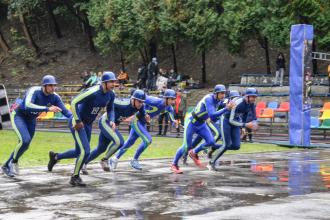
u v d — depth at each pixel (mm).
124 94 32094
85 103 10227
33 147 17453
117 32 37281
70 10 47625
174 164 11812
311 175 11352
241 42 32531
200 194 8719
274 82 30844
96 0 41625
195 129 12172
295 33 19406
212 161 12281
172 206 7656
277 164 13633
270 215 6961
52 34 51500
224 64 39531
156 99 12789
